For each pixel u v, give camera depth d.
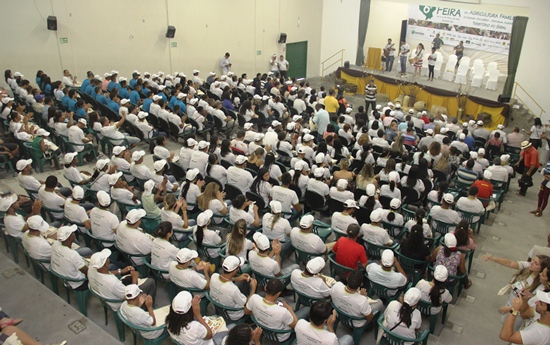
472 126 13.00
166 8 16.67
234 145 9.79
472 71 18.12
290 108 14.59
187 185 7.11
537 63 15.24
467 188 9.20
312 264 4.95
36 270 6.02
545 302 3.64
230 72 17.84
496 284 6.73
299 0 21.30
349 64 21.53
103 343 4.91
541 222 8.88
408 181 7.92
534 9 14.77
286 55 21.84
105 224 5.95
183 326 4.12
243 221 5.61
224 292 4.69
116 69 16.14
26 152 9.51
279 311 4.41
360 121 12.29
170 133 11.77
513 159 11.64
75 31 14.85
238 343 3.64
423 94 17.56
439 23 19.94
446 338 5.52
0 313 4.38
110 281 4.75
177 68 17.80
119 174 6.96
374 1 21.86
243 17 19.28
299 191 7.85
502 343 5.47
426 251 5.93
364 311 4.71
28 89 11.83
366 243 6.30
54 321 5.18
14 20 13.67
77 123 9.83
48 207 6.61
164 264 5.36
